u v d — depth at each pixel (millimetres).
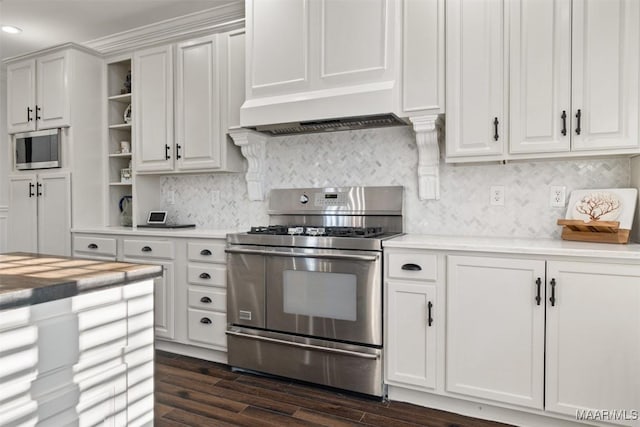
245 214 3219
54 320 1003
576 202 2225
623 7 1870
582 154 1964
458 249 1991
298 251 2355
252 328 2521
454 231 2539
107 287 1119
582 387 1787
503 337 1922
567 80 1977
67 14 3076
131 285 1201
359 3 2361
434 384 2066
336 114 2352
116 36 3453
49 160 3316
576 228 2113
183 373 2562
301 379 2369
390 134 2709
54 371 1003
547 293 1835
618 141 1889
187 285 2787
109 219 3516
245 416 2043
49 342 990
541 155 2049
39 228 3383
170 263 2852
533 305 1863
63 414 1019
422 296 2082
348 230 2533
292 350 2387
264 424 1969
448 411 2096
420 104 2281
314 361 2326
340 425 1962
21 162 3475
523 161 2357
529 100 2051
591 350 1770
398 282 2133
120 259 3045
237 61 2871
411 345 2111
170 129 3127
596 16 1914
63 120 3252
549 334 1838
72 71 3242
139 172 3281
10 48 3758
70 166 3252
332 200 2826
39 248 3385
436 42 2248
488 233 2461
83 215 3314
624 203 2062
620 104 1884
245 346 2525
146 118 3229
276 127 2697
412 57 2297
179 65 3084
